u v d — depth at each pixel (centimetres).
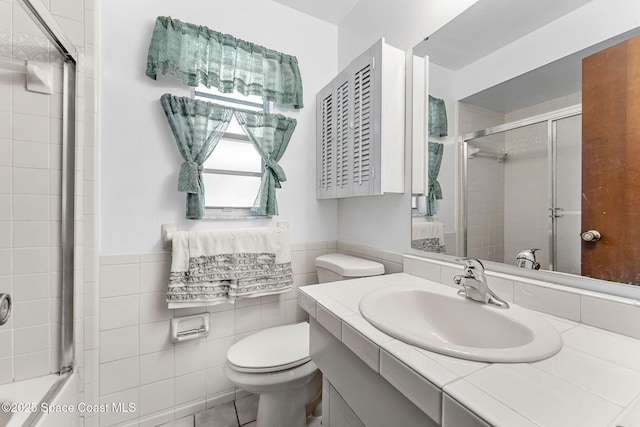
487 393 42
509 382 45
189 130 142
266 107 169
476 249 100
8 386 106
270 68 163
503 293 86
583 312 69
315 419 139
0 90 107
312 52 183
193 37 140
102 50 127
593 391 43
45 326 114
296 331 145
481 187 98
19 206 111
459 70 106
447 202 111
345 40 182
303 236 179
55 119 117
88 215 123
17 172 111
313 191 182
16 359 109
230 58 150
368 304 79
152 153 138
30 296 112
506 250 90
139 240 134
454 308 86
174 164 143
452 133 109
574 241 73
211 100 155
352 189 140
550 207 79
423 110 121
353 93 139
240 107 163
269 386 113
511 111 89
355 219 171
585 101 71
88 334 123
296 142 177
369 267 138
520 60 87
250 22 161
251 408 149
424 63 121
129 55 133
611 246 67
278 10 171
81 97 122
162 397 138
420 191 123
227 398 153
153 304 136
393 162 125
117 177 130
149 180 137
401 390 53
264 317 165
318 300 88
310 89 182
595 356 54
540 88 81
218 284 141
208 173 154
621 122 65
